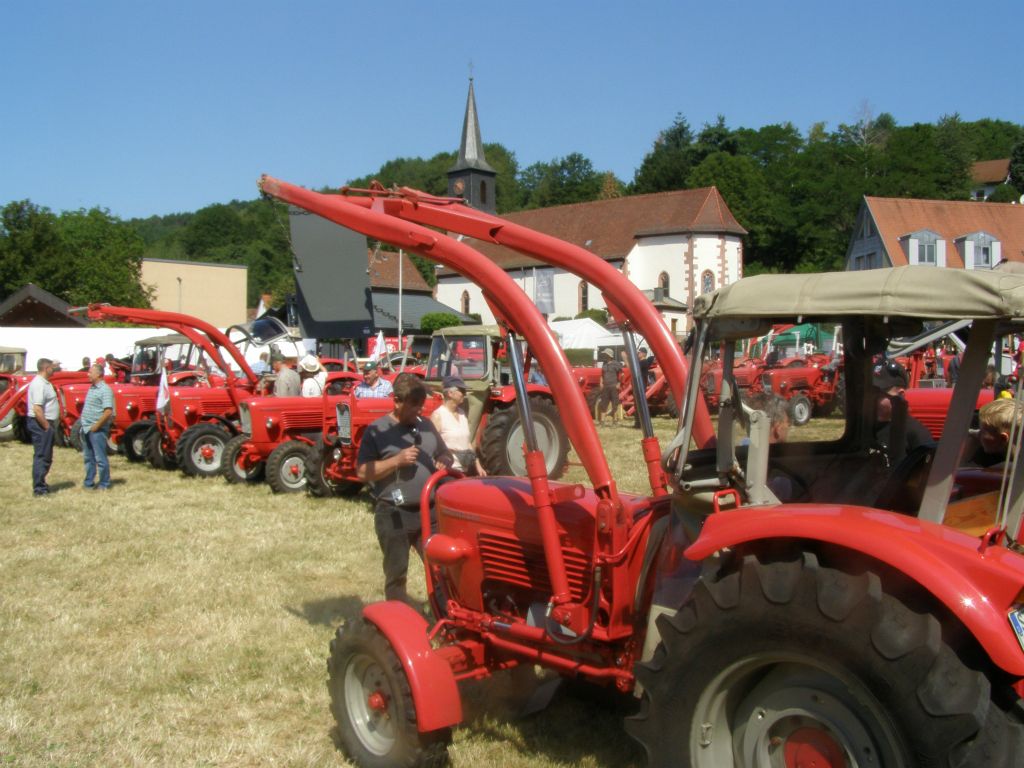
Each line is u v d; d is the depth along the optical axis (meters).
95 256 54.09
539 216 64.69
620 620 3.53
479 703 4.53
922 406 3.45
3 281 51.38
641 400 3.98
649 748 2.94
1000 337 2.96
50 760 4.09
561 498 3.68
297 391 12.73
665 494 3.87
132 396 15.39
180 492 11.46
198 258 94.38
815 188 71.31
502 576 4.09
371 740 3.93
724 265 59.56
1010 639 2.38
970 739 2.34
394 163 106.94
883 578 2.72
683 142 88.19
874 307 2.72
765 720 2.82
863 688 2.48
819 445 3.43
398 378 5.21
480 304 61.28
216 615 6.18
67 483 12.34
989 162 87.19
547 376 3.65
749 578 2.73
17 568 7.49
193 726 4.46
